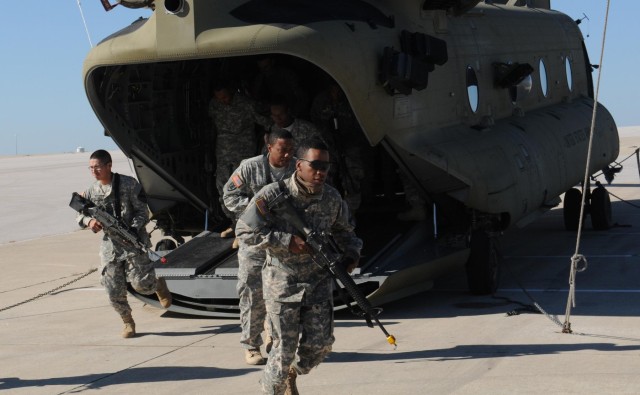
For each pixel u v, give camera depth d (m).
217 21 8.80
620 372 6.81
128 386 7.14
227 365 7.64
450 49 11.24
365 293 9.30
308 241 5.64
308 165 5.59
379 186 12.12
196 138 11.25
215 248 10.24
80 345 8.66
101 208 8.67
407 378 6.95
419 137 9.98
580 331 8.24
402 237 10.00
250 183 7.42
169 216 11.60
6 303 11.16
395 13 10.38
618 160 31.92
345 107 10.56
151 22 9.02
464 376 6.92
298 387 6.84
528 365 7.15
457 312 9.37
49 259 15.01
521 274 11.55
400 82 9.38
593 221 15.30
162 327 9.34
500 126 11.96
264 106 10.34
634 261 12.15
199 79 11.18
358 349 7.94
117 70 9.79
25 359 8.20
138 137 10.34
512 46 13.33
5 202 26.84
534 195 11.54
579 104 15.62
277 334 5.82
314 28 8.82
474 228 10.30
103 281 8.76
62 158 61.72
